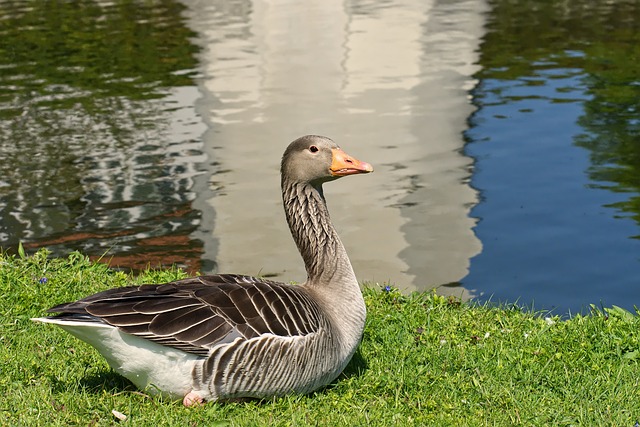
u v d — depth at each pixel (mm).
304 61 25734
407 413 6320
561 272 12547
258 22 31141
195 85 23375
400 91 22609
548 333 7887
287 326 6176
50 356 7066
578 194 15664
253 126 19734
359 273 12328
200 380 6047
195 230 13859
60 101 22031
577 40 28297
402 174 16734
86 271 9086
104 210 14773
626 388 6777
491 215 14758
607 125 19656
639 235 13891
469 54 26516
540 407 6480
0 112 21062
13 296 8094
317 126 19688
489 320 8250
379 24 30297
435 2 34438
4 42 29094
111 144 18547
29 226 14008
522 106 21203
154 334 5848
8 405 6141
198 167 17047
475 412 6336
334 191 15953
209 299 6125
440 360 7234
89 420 6020
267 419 6062
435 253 13117
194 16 32656
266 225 14078
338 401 6449
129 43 28594
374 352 7445
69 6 35375
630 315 8180
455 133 19203
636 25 30281
